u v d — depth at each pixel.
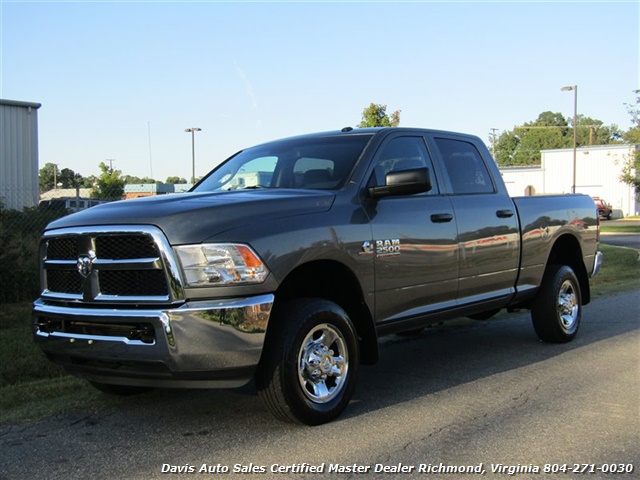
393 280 5.09
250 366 4.09
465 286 5.85
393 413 4.84
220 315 3.99
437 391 5.44
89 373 4.44
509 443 4.21
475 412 4.86
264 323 4.12
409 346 7.33
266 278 4.16
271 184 5.39
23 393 5.33
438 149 5.98
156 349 3.98
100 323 4.20
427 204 5.53
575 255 7.64
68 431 4.54
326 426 4.55
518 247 6.49
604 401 5.10
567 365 6.28
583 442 4.23
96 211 4.47
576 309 7.43
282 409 4.34
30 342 6.87
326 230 4.58
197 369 3.99
